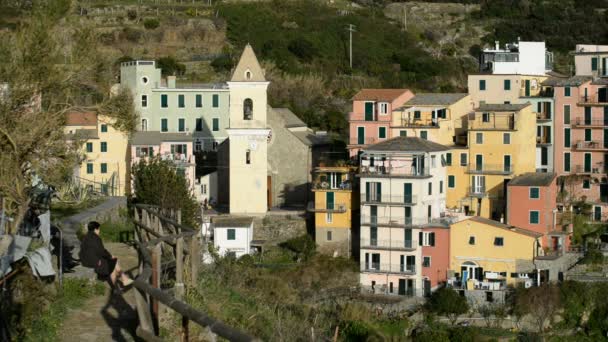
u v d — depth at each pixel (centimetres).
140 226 3347
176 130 12875
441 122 11775
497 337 8519
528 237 9956
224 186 11906
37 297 2639
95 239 2986
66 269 3219
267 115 11900
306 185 11806
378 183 10438
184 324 2027
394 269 10162
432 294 9788
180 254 2684
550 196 10856
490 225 10031
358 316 7781
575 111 12175
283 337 3062
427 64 17775
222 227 10300
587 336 8794
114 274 2952
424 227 10181
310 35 18250
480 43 19312
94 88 3434
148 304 2139
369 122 11881
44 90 3212
